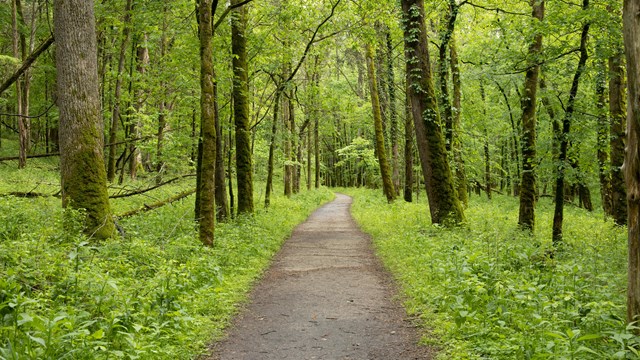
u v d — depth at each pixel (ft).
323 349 18.60
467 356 16.33
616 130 49.21
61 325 14.92
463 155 81.20
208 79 34.73
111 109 78.18
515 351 15.64
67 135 29.48
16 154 94.07
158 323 18.39
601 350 15.26
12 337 14.15
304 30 58.85
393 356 17.70
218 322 21.66
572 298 19.69
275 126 70.18
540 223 57.11
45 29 81.71
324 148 217.56
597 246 33.30
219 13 54.44
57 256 22.09
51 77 87.66
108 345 15.11
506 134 112.06
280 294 27.61
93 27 30.55
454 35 68.33
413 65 47.11
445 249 32.73
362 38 57.57
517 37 44.32
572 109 40.16
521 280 23.77
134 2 49.29
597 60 39.83
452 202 46.47
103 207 29.78
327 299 26.27
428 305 23.22
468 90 92.38
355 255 40.93
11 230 29.32
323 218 76.48
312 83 81.46
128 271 24.22
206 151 34.96
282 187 129.39
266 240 44.60
